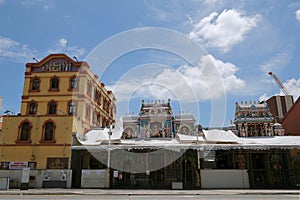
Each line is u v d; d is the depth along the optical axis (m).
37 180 27.19
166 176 28.19
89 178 26.19
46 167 27.88
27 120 29.61
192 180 28.22
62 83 37.62
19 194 19.06
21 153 28.59
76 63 38.34
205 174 25.98
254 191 21.03
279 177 28.11
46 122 29.41
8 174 28.00
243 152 30.28
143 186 26.42
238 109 36.75
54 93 37.31
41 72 38.50
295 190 22.14
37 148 28.59
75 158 29.59
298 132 36.25
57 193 19.28
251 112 36.31
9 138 29.20
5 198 15.02
